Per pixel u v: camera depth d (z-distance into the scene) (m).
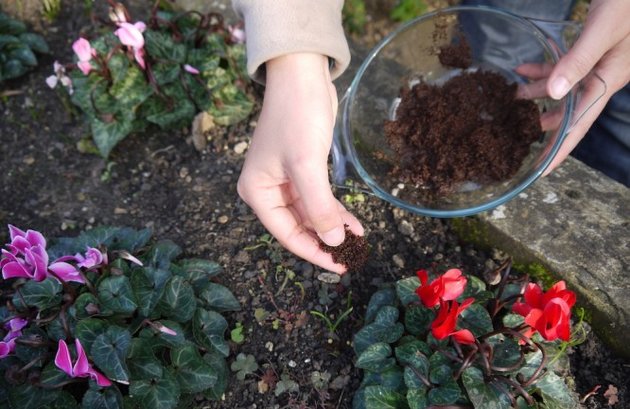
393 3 0.77
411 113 0.51
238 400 0.47
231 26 0.61
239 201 0.56
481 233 0.52
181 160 0.60
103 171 0.60
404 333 0.46
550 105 0.49
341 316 0.48
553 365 0.45
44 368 0.43
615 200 0.51
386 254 0.52
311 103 0.38
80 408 0.43
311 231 0.45
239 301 0.51
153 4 0.71
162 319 0.46
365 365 0.44
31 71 0.67
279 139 0.38
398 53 0.52
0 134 0.63
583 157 0.64
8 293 0.50
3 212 0.58
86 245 0.50
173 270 0.49
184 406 0.45
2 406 0.44
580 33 0.45
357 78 0.48
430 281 0.47
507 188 0.46
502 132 0.49
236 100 0.60
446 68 0.54
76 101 0.59
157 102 0.60
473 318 0.44
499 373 0.42
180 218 0.56
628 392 0.46
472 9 0.50
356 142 0.49
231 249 0.54
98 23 0.62
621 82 0.46
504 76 0.52
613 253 0.48
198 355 0.45
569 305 0.38
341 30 0.41
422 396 0.41
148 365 0.43
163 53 0.59
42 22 0.70
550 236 0.50
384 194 0.46
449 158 0.48
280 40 0.38
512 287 0.47
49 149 0.62
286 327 0.49
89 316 0.44
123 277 0.46
